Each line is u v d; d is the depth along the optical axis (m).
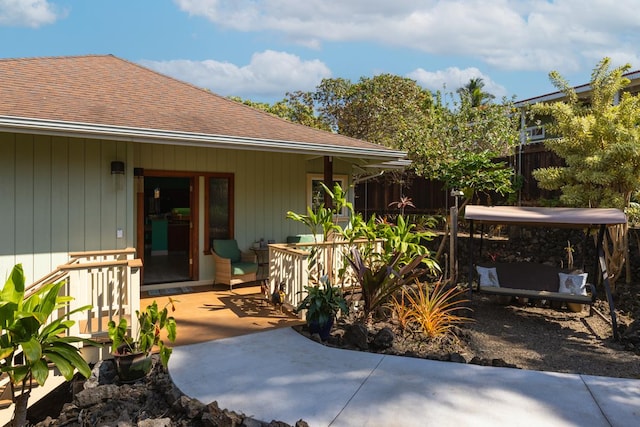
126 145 6.95
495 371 4.80
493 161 13.15
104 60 10.38
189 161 8.75
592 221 6.73
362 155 8.57
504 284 7.84
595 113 8.89
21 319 3.81
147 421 3.61
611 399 4.15
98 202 6.79
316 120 22.69
